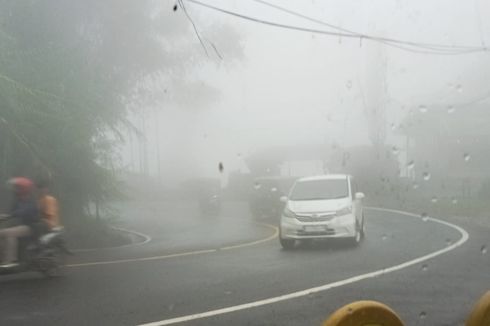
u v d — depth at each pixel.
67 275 9.43
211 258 11.45
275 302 7.12
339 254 11.47
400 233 15.36
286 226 12.72
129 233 19.44
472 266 9.66
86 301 7.31
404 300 7.15
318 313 6.54
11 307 7.01
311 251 12.16
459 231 15.66
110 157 17.00
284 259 11.00
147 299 7.39
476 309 3.59
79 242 15.55
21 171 13.75
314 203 12.95
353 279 8.60
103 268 10.24
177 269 9.97
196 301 7.24
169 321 6.24
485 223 18.22
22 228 8.91
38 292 7.93
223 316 6.45
